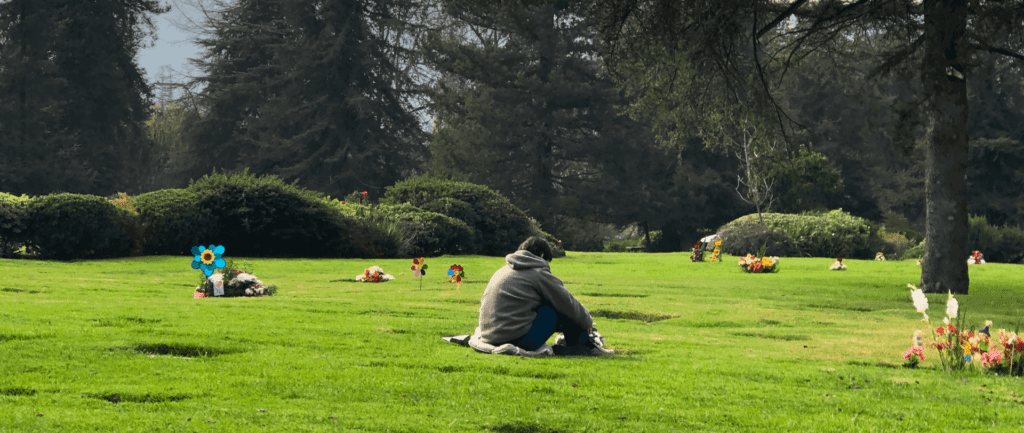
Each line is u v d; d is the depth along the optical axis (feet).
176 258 57.88
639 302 33.78
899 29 47.09
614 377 15.26
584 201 157.48
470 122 163.63
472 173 156.15
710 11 43.88
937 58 40.73
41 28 153.48
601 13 49.60
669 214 155.94
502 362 16.48
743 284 45.32
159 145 210.79
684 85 53.57
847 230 96.22
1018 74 145.28
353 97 166.50
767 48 60.70
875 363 18.47
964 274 42.04
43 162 148.25
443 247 77.77
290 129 176.55
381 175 171.83
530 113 153.48
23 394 12.19
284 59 174.09
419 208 80.48
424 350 18.04
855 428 11.72
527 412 12.14
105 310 23.45
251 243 68.03
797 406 13.17
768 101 51.85
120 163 168.14
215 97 186.70
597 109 156.97
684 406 12.96
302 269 53.36
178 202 62.64
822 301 35.76
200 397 12.43
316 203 68.69
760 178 104.12
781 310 31.45
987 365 16.93
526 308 18.04
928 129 43.45
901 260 93.09
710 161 161.48
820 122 165.07
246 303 28.50
